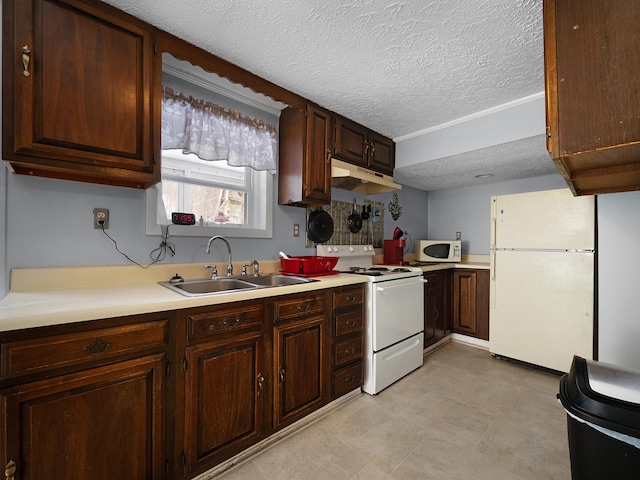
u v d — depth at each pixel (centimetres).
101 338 104
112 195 158
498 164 279
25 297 121
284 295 162
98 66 126
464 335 326
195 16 136
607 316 184
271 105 222
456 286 333
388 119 247
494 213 281
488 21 136
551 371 251
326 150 228
